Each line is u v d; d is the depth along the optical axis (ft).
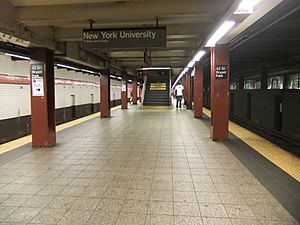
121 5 14.58
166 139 23.49
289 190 11.76
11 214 9.80
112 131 28.04
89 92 55.06
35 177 13.70
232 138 23.73
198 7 14.03
